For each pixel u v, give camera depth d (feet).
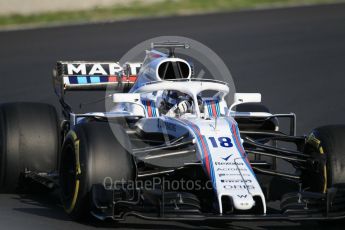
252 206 76.38
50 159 96.48
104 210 79.41
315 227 83.82
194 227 82.17
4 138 95.20
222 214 76.84
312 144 89.56
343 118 145.89
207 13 310.65
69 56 216.74
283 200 80.79
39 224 83.10
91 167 81.10
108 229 80.94
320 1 342.85
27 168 95.61
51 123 97.60
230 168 80.89
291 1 342.44
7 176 95.66
